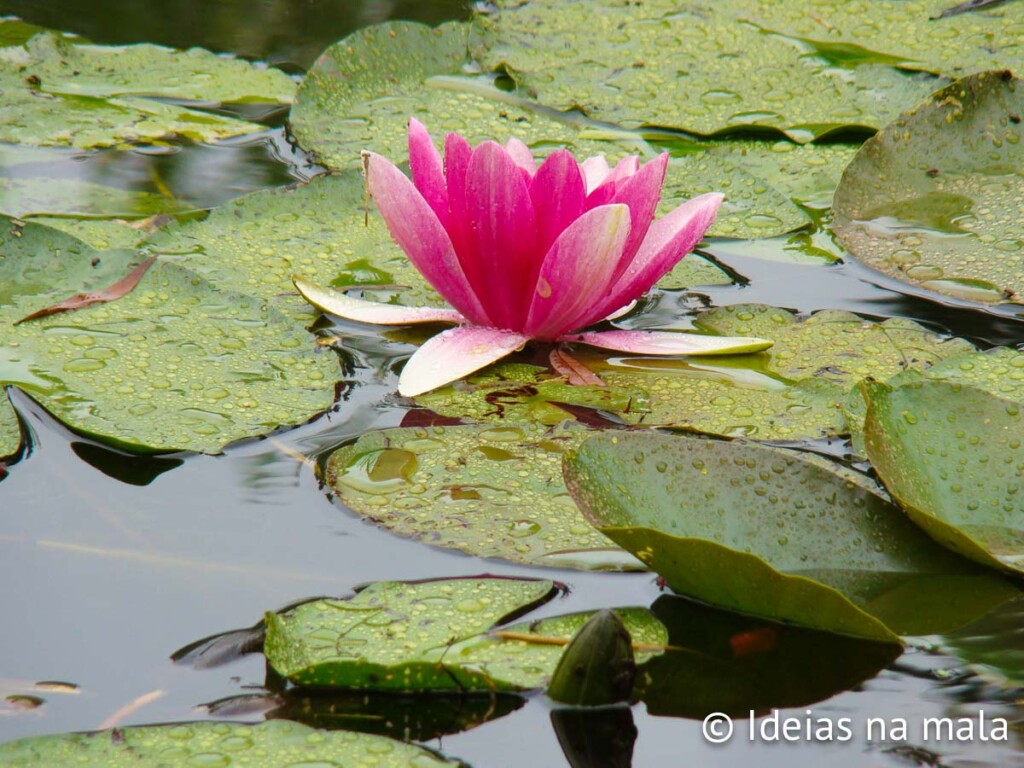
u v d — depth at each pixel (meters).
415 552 2.18
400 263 2.31
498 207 2.24
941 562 2.18
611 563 2.18
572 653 2.14
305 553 2.18
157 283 2.28
